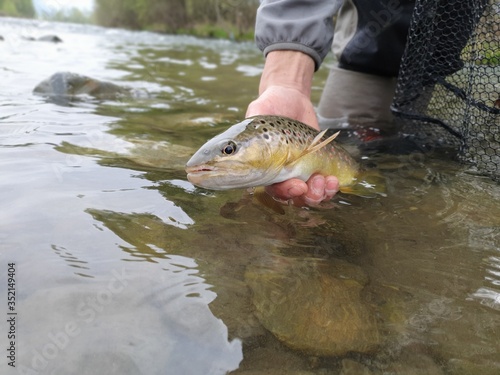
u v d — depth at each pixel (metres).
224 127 0.64
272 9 0.51
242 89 1.05
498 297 0.26
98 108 0.72
